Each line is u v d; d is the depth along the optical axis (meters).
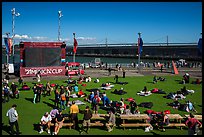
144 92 31.41
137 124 18.31
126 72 55.31
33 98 28.72
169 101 28.02
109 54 183.12
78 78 44.78
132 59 152.00
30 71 47.06
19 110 23.78
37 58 47.94
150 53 160.25
